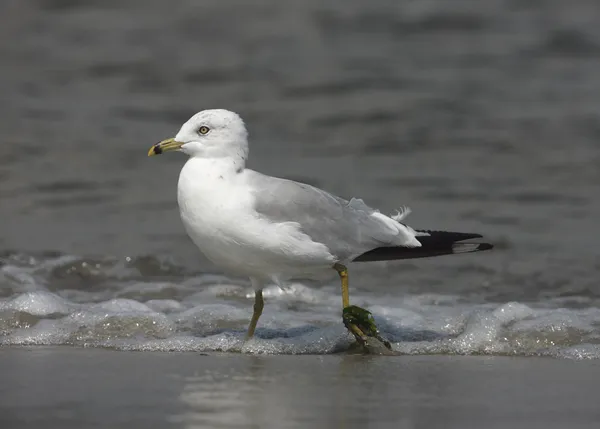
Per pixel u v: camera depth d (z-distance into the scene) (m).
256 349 10.38
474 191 18.58
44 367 9.30
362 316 10.41
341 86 26.09
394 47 29.69
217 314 11.95
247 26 31.83
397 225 11.16
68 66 28.44
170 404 8.02
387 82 26.47
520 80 26.80
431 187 18.80
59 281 13.88
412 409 8.02
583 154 20.89
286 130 22.89
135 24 32.28
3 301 12.02
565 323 11.02
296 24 31.94
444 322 11.68
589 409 8.09
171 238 16.17
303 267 10.66
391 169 20.08
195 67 28.05
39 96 25.77
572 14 32.38
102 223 16.94
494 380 9.02
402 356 10.12
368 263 14.84
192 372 9.16
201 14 33.12
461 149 21.41
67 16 33.12
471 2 33.72
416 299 13.12
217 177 10.36
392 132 22.67
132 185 19.23
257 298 10.88
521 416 7.88
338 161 20.66
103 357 9.80
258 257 10.41
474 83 26.45
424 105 24.53
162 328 11.18
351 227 10.77
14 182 19.12
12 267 14.27
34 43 30.59
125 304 11.88
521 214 17.31
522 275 14.24
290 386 8.67
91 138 22.30
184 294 13.27
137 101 25.39
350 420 7.71
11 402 8.05
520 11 32.88
